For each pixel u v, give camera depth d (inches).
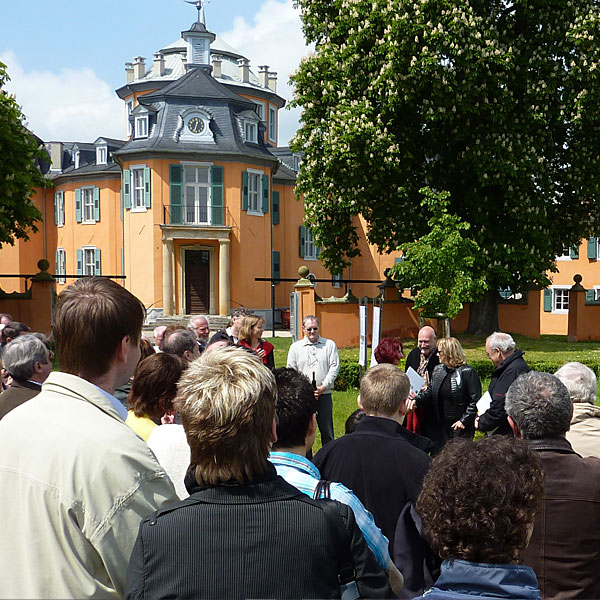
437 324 696.4
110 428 79.0
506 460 73.8
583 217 803.4
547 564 101.3
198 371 79.5
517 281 783.7
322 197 765.9
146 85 1605.6
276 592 69.1
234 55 1784.0
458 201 774.5
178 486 118.8
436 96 690.8
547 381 114.0
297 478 95.4
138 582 69.9
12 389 159.2
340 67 739.4
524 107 714.8
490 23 717.3
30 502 73.8
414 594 97.7
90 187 1407.5
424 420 253.6
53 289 793.6
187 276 1266.0
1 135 726.5
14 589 71.5
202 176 1253.7
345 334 734.5
